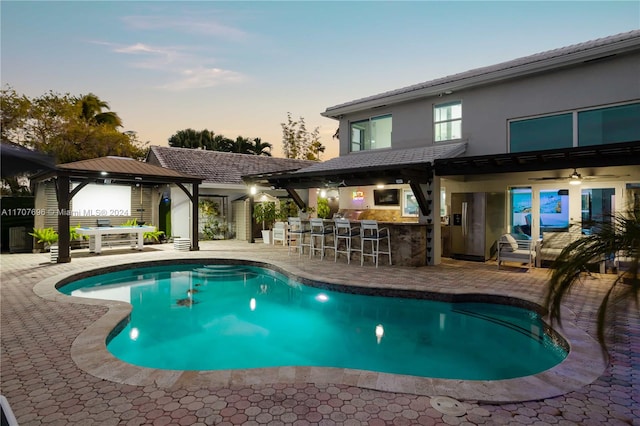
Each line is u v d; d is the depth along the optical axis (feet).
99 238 42.80
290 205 64.23
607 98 31.19
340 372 12.75
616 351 14.37
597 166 27.25
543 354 17.99
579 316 19.04
